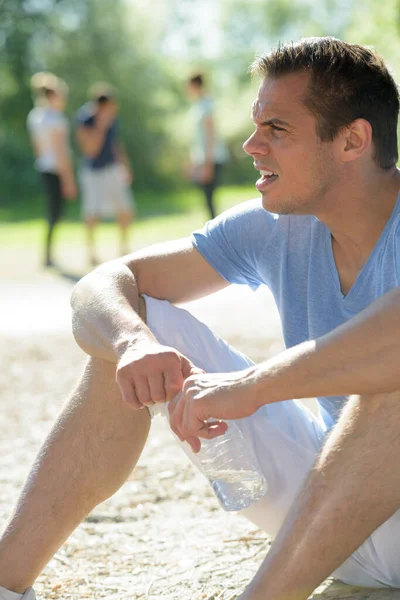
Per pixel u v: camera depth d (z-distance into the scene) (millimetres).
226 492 2193
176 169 28344
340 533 1830
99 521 3141
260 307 7336
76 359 5797
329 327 2170
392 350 1772
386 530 2037
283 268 2262
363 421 1834
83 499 2195
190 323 2287
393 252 1983
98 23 29031
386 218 2061
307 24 47031
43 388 5121
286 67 2043
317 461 1892
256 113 2084
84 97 28203
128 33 29297
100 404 2191
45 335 6637
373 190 2059
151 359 2078
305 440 2240
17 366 5645
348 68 2020
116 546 2873
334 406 2230
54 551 2201
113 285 2320
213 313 7180
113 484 2217
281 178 2076
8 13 28438
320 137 2029
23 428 4395
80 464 2184
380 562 2121
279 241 2271
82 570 2688
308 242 2205
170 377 2078
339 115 2016
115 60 28812
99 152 10867
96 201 10898
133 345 2127
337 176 2045
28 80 28359
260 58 2100
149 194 26984
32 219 18453
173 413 2070
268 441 2174
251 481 2148
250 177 29438
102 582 2582
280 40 2125
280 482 2191
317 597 2230
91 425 2191
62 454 2188
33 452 4035
